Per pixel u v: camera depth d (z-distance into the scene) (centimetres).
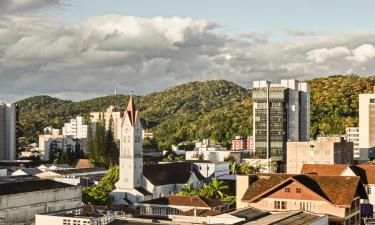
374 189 15588
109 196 19425
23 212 14062
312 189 11744
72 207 15612
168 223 9306
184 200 15688
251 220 9800
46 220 10825
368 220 13800
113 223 9369
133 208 16888
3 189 13938
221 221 9950
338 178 12100
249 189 12444
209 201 15538
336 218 11394
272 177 12581
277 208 11994
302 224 9531
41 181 15375
